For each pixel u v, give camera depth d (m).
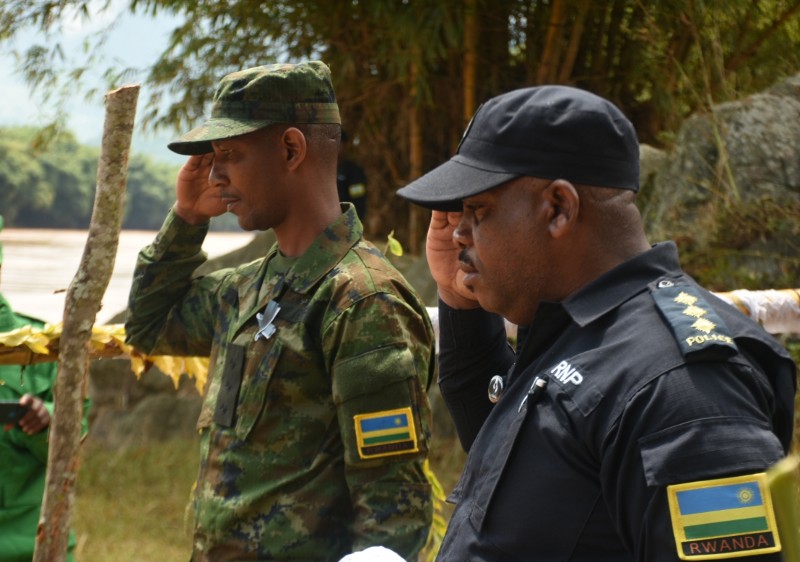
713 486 1.28
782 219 4.91
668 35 5.84
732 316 1.44
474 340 1.94
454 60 6.84
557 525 1.40
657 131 6.57
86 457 6.90
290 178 2.20
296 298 2.17
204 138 2.14
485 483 1.49
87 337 2.01
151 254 2.50
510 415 1.52
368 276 2.13
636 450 1.33
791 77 5.41
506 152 1.50
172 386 7.31
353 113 7.41
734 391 1.32
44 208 27.97
